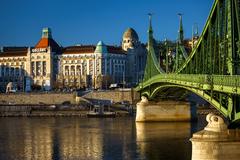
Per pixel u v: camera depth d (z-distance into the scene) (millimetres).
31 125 154750
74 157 89125
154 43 165125
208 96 71625
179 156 85938
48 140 112938
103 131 130125
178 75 92188
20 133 128875
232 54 62125
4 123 164750
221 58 67188
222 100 64875
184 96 144125
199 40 80062
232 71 62625
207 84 66688
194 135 63000
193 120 146875
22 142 109875
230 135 61969
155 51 163250
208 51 74500
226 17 63938
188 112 145875
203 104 197000
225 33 64188
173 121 146125
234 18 61344
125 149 95812
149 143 102750
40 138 117000
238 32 60000
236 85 54906
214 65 70062
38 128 143125
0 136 121875
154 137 112438
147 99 147500
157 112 146375
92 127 143250
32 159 88000
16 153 94500
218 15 66562
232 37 61625
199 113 187625
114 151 94000
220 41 66750
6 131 134750
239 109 60438
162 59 163625
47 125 153875
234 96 60531
